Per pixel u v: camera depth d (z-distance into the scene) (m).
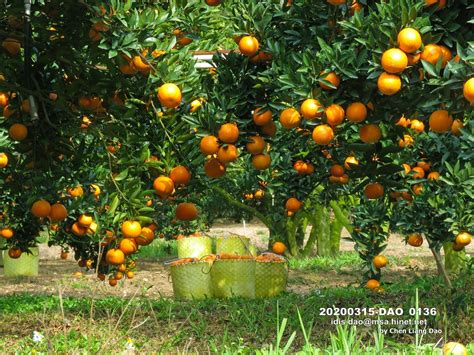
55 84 5.81
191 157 5.65
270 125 5.54
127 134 5.73
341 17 5.25
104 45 5.31
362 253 9.02
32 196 5.92
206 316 7.93
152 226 5.73
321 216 16.39
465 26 4.95
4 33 5.83
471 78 4.68
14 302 9.27
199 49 6.52
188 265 9.66
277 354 5.23
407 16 4.75
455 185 6.75
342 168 6.30
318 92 5.03
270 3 5.59
